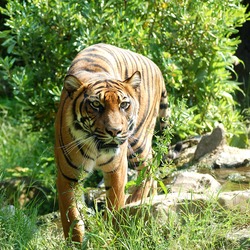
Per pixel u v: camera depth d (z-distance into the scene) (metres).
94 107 7.93
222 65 13.04
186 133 12.97
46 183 12.69
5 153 15.34
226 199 8.25
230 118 13.16
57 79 12.99
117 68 9.26
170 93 12.96
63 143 8.32
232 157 11.66
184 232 7.71
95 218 8.15
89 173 8.54
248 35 17.19
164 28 12.93
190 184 9.93
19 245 8.30
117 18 12.42
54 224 9.83
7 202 10.40
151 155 10.08
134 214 8.24
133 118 8.27
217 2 12.93
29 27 12.64
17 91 12.90
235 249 7.49
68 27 12.66
